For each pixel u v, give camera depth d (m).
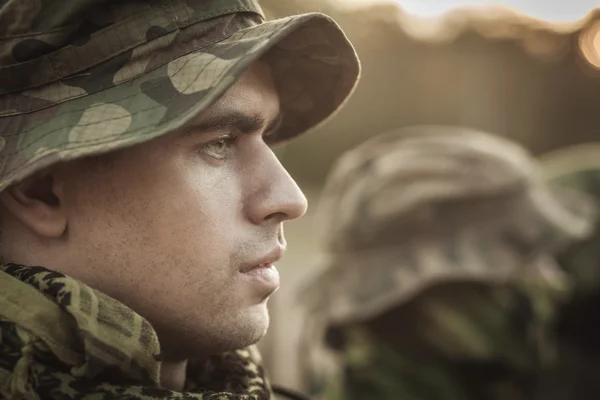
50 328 0.74
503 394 2.11
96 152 0.71
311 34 0.91
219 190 0.82
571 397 2.29
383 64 6.88
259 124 0.85
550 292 2.17
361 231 2.16
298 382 2.38
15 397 0.71
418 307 2.08
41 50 0.77
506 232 2.12
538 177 2.32
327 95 1.04
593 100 7.75
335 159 6.64
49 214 0.81
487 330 2.07
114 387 0.75
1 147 0.76
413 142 2.26
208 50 0.79
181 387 0.93
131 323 0.76
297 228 5.43
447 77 7.16
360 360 2.08
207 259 0.81
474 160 2.15
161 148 0.80
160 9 0.79
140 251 0.80
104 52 0.78
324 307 2.18
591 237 2.40
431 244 2.10
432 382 2.03
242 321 0.84
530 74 7.64
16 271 0.79
